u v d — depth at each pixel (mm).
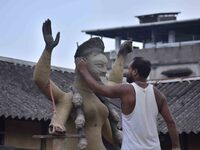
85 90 8898
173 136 7863
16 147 17062
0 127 16859
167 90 19969
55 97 8719
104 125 9156
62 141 8461
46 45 8562
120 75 9516
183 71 45688
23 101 17172
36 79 8633
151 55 46406
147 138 7523
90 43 9023
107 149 9586
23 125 17203
